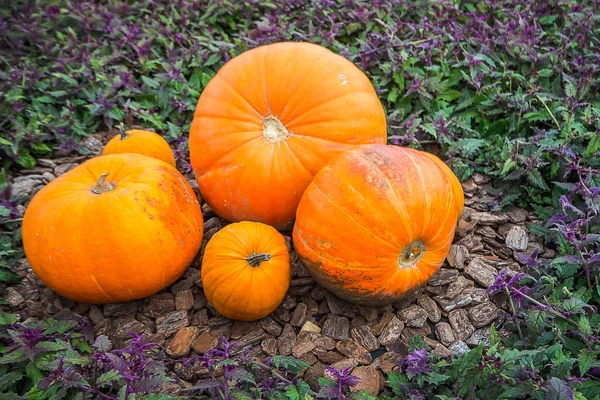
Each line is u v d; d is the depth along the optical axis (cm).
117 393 123
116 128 187
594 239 131
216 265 127
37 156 179
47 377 115
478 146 166
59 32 211
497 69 188
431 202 124
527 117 171
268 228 132
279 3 215
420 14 209
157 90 191
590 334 119
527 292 134
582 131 161
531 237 154
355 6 211
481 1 208
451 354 129
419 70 185
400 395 122
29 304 143
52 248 128
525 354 115
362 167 124
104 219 126
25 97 187
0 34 205
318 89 138
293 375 128
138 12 224
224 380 116
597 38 192
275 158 138
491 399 117
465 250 150
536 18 204
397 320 138
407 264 128
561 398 105
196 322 139
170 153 160
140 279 132
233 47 199
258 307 129
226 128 142
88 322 138
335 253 125
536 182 155
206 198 149
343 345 134
